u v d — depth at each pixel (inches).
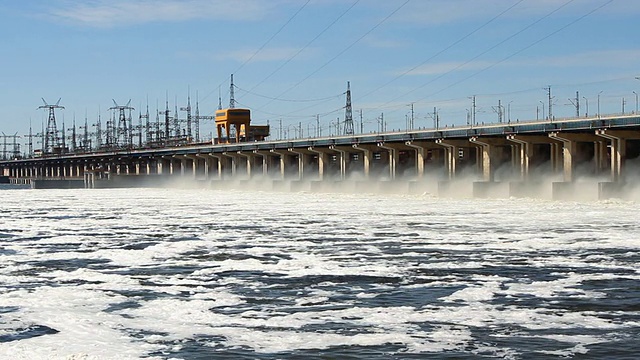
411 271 1496.1
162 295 1254.3
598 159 4431.6
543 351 874.1
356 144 6195.9
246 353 881.5
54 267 1610.5
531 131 4537.4
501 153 5147.6
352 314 1088.2
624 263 1574.8
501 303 1155.9
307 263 1626.5
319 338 946.1
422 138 5433.1
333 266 1576.0
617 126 3991.1
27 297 1241.4
